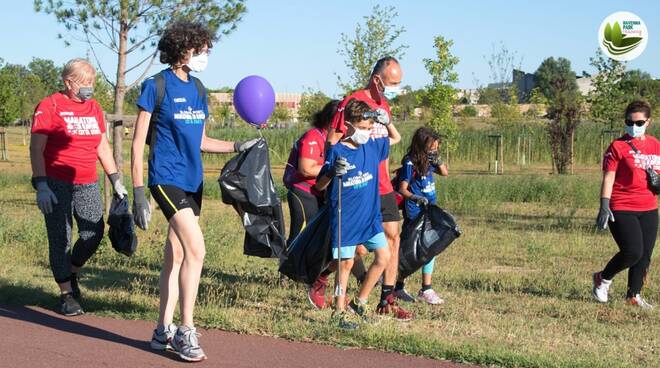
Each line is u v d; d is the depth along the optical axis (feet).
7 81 143.43
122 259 30.96
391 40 73.00
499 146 101.45
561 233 41.57
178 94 17.79
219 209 53.88
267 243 20.56
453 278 28.84
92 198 22.75
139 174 17.53
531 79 209.15
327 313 22.29
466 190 58.18
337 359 17.60
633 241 24.32
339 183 20.21
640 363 18.04
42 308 22.71
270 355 17.87
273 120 173.27
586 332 21.09
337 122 21.80
